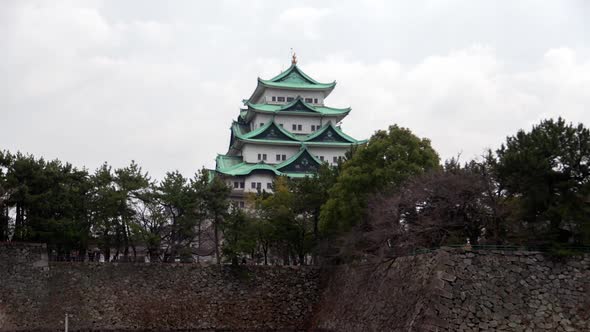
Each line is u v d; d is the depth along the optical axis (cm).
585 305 3625
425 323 3650
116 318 5400
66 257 5959
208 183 6222
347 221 5219
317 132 10181
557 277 3716
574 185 3762
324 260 6044
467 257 3766
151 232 6000
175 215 6125
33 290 5259
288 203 6512
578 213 3734
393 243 4534
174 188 6022
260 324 5706
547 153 3891
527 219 3956
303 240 6488
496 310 3638
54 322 5216
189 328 5538
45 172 5553
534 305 3647
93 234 5903
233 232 5997
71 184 5875
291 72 11319
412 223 4472
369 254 4975
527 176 3853
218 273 5822
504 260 3762
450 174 4338
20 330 5078
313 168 9769
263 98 11050
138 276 5612
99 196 5862
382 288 4528
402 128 5522
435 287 3706
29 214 5512
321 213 5597
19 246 5325
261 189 9350
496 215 4119
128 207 5962
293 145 10219
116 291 5500
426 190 4356
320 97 11112
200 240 7081
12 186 5378
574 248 3791
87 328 5284
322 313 5578
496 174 4109
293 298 5878
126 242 5991
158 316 5506
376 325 4369
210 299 5703
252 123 10900
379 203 4675
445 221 4262
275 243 6788
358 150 5706
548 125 3994
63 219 5519
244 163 10075
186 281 5716
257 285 5862
